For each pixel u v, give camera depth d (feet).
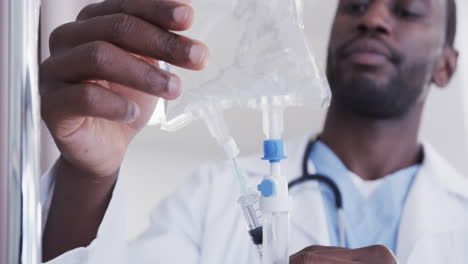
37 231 1.07
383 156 3.85
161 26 1.44
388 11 3.61
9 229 1.05
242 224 3.67
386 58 3.58
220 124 1.60
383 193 3.72
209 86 1.45
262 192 1.45
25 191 1.05
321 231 3.43
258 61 1.46
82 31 1.51
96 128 1.80
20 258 1.04
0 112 1.65
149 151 5.91
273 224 1.45
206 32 1.66
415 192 3.68
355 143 3.87
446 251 3.42
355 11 3.68
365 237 3.57
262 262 1.47
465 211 3.63
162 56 1.40
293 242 3.43
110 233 2.01
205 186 3.96
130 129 1.91
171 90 1.39
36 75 1.08
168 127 1.55
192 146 5.94
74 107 1.45
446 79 4.26
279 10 1.53
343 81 3.69
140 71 1.38
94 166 1.86
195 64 1.39
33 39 1.08
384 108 3.68
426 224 3.50
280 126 1.51
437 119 6.22
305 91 1.41
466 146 6.17
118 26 1.41
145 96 1.86
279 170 1.46
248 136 5.87
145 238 3.57
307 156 3.89
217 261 3.51
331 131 3.99
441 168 3.99
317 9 5.84
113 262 2.02
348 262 1.58
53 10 3.11
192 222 3.76
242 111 5.80
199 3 1.68
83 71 1.42
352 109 3.77
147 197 5.86
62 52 1.56
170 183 5.89
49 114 1.57
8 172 1.05
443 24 3.86
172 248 3.48
